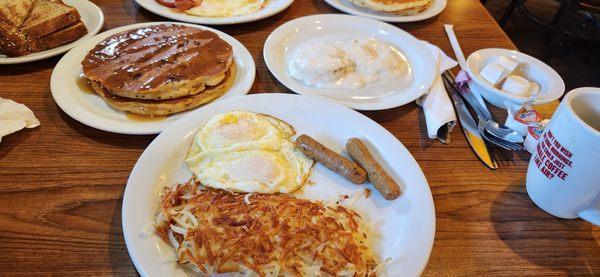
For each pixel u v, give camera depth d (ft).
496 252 1.18
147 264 1.01
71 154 1.34
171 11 2.00
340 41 1.99
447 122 1.53
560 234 1.25
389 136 1.42
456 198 1.33
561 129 1.13
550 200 1.25
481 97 1.70
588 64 4.45
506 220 1.27
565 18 3.75
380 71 1.81
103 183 1.26
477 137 1.55
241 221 1.12
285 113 1.49
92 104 1.49
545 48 4.29
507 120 1.54
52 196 1.20
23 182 1.23
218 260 1.04
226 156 1.32
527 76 1.70
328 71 1.72
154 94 1.45
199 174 1.26
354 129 1.45
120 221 1.16
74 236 1.11
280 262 1.06
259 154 1.32
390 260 1.10
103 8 2.05
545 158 1.21
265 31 2.04
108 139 1.40
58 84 1.51
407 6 2.17
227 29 2.02
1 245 1.07
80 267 1.05
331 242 1.11
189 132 1.37
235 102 1.48
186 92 1.50
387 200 1.26
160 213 1.13
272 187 1.25
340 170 1.29
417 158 1.46
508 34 4.72
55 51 1.69
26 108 1.40
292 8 2.24
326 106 1.52
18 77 1.61
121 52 1.61
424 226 1.16
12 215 1.15
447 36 2.16
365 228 1.20
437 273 1.12
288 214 1.15
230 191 1.22
